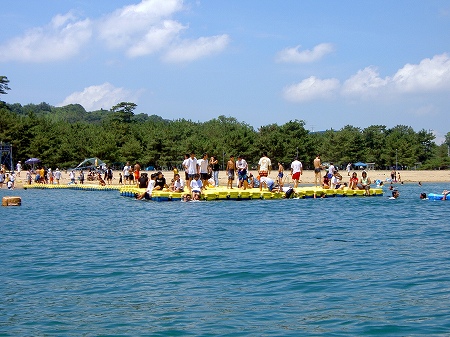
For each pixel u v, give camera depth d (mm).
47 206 36062
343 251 16594
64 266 14828
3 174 63250
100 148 98125
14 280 13227
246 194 36125
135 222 25047
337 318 9898
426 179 84250
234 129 127188
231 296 11484
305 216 26812
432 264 14555
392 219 25688
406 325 9445
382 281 12633
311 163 113062
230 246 17641
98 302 11188
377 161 125188
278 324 9602
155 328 9477
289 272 13609
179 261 15227
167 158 102812
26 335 9250
